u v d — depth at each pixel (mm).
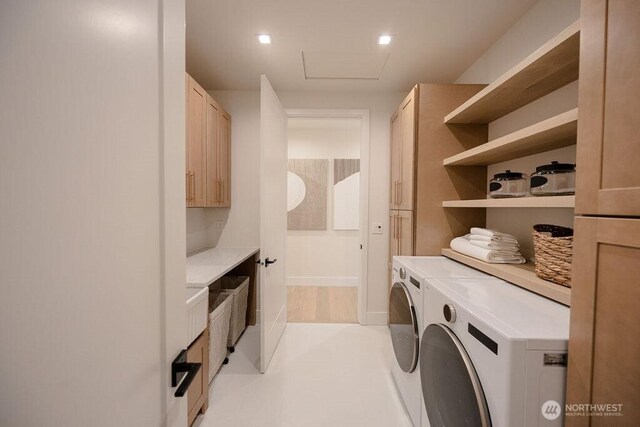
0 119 304
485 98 1612
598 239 652
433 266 1698
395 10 1707
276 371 2086
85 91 400
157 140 577
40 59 341
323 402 1759
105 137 437
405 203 2295
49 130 352
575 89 1381
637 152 571
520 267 1447
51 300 356
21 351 326
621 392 595
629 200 584
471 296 1128
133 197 503
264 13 1740
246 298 2805
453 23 1825
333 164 4273
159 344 593
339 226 4285
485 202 1576
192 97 1990
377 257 2908
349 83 2684
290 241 4305
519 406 758
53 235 358
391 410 1692
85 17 399
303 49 2133
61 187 368
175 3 645
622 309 596
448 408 1062
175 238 648
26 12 327
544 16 1575
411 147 2154
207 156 2250
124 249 480
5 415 315
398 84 2699
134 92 504
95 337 418
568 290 1037
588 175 684
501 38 1964
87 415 405
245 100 2865
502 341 780
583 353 686
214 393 1840
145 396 543
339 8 1694
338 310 3324
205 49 2141
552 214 1512
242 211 2904
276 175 2369
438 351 1156
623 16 600
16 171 320
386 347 2447
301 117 2900
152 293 564
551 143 1366
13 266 319
